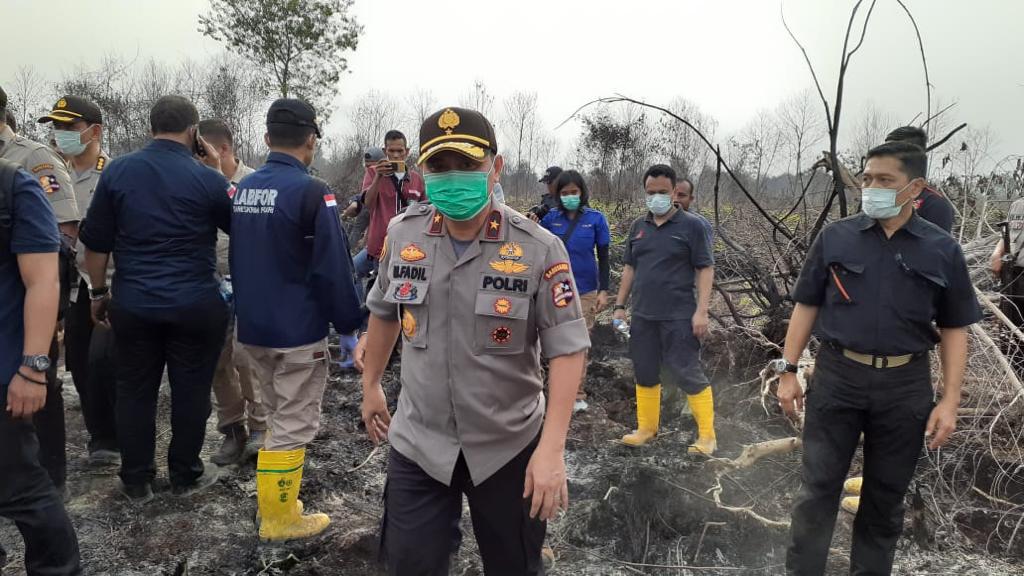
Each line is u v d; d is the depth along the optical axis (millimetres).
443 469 1812
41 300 2121
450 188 1681
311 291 2895
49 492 2238
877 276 2371
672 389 5078
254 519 3111
